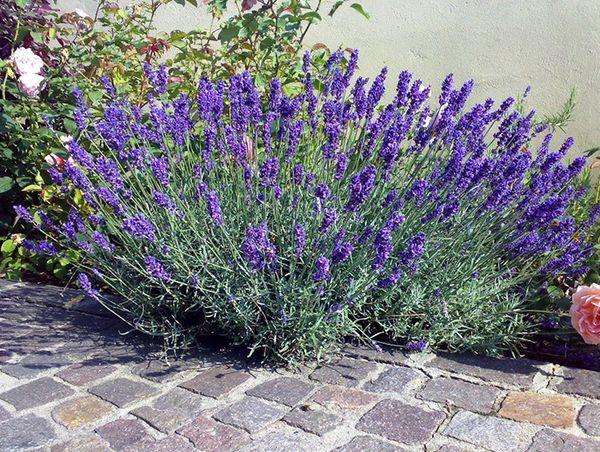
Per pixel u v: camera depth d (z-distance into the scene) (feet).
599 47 14.76
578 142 15.17
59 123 15.25
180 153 11.07
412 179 10.14
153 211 10.30
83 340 10.31
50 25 15.64
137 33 15.96
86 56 15.25
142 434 7.47
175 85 14.84
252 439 7.25
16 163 14.61
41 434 7.53
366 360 9.25
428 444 6.99
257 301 8.82
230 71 15.07
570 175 10.18
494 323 9.64
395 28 16.71
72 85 14.78
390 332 9.86
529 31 15.37
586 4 14.76
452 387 8.27
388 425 7.42
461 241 9.75
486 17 15.74
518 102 14.07
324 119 10.57
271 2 14.40
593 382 8.16
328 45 17.53
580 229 10.82
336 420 7.59
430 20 16.31
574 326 8.91
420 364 9.02
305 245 9.24
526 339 9.96
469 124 10.56
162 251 9.57
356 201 8.48
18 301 12.25
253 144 10.94
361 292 8.76
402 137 10.00
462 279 9.54
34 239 14.62
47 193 13.29
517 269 10.80
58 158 12.64
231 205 10.20
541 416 7.41
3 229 15.23
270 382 8.67
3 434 7.54
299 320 8.79
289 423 7.57
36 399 8.41
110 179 9.90
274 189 9.57
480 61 15.90
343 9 17.26
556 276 10.88
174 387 8.62
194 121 13.82
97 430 7.59
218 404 8.10
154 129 12.44
